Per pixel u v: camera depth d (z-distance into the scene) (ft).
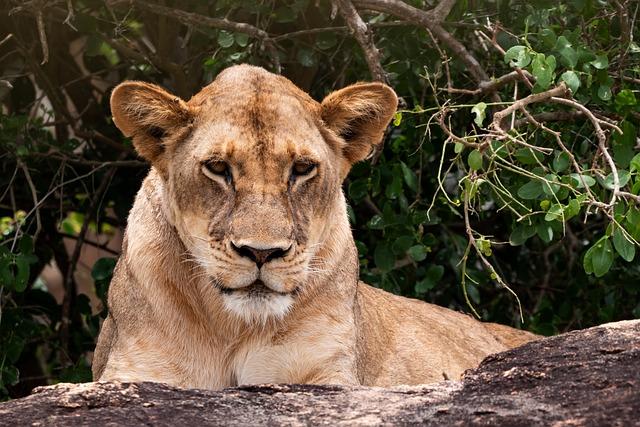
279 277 23.52
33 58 37.81
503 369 19.11
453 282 40.01
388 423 17.60
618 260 36.55
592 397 17.54
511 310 40.14
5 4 37.55
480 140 30.14
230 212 23.82
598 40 31.89
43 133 38.75
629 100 29.50
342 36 35.94
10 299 37.45
